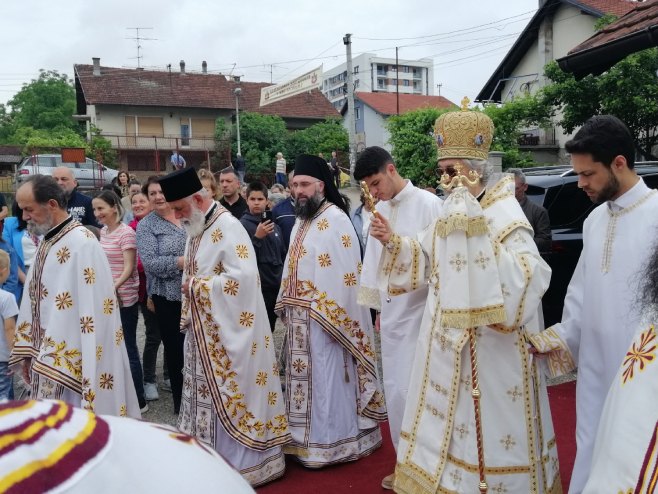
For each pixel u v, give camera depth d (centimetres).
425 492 279
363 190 296
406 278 297
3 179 2319
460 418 271
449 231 251
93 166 2081
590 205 654
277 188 1073
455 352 271
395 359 340
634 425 131
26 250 570
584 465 263
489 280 251
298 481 364
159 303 451
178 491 84
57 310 326
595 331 260
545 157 1941
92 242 334
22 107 5647
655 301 142
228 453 351
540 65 2145
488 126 283
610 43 485
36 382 335
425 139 1667
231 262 347
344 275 382
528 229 268
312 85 2358
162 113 3500
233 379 345
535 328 280
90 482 79
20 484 74
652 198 247
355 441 387
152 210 464
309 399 380
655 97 1373
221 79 3741
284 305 393
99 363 331
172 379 462
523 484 264
